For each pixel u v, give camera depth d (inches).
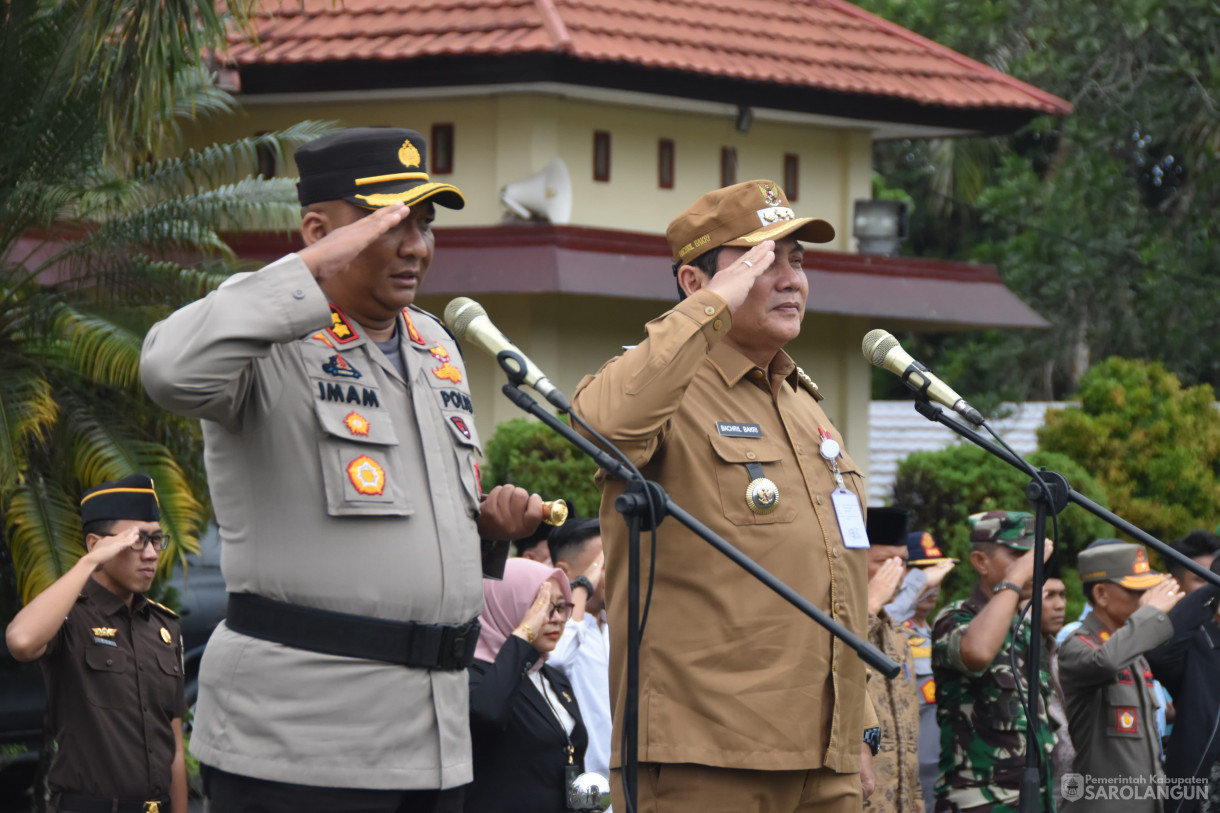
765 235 193.8
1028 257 911.7
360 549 161.0
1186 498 699.4
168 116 404.8
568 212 566.6
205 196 418.0
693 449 188.4
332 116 603.5
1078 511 613.9
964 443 644.1
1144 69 888.9
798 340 665.6
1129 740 323.3
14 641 256.2
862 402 684.7
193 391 149.6
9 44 393.7
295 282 150.9
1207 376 1003.3
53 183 405.1
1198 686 323.9
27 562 376.8
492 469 524.4
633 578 167.6
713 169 640.4
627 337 608.7
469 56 550.3
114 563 280.5
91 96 390.6
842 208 684.7
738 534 185.5
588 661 287.0
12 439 370.6
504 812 247.1
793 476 192.5
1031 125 917.8
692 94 593.3
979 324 673.6
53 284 419.2
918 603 343.0
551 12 563.2
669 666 183.3
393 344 174.6
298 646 159.5
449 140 593.3
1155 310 902.4
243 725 159.8
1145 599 323.6
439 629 165.0
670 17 628.7
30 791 425.4
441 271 547.5
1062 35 903.7
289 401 161.0
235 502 162.6
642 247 569.3
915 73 679.7
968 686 307.9
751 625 182.9
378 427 164.7
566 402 175.2
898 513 317.1
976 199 1076.5
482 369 580.7
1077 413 713.6
